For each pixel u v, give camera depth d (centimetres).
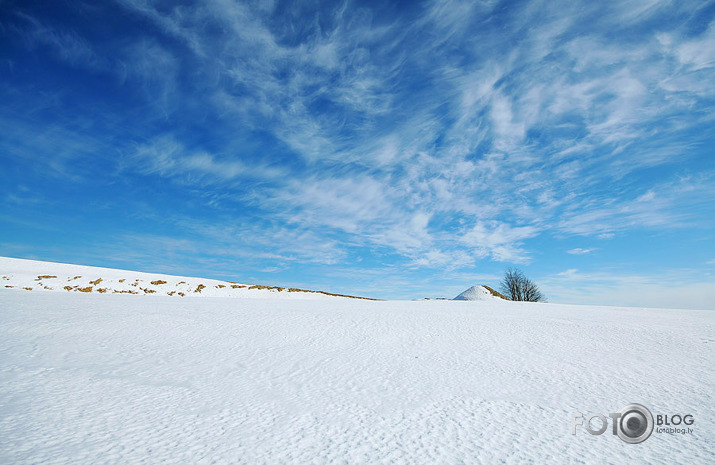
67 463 438
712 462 468
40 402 618
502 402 680
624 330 1316
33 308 1368
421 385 770
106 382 732
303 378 805
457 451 493
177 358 915
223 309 1636
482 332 1275
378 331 1273
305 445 504
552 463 463
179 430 541
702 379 802
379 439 527
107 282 3428
